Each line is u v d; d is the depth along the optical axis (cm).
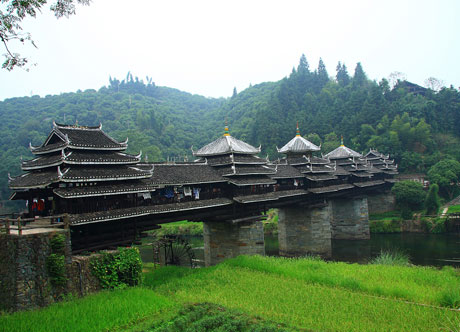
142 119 13638
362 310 1847
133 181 2516
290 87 12750
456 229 5509
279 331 1533
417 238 5425
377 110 9631
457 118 9550
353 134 9631
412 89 12044
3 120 12306
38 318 1484
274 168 4247
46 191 2258
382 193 6775
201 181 3131
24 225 2191
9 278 1683
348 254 4762
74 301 1733
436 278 2441
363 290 2238
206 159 3684
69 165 2153
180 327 1560
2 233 1767
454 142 8956
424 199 6300
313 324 1666
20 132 10288
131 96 17700
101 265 2008
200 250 5178
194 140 14162
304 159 4834
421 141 8719
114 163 2356
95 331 1440
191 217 3083
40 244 1750
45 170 2320
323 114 10825
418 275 2538
